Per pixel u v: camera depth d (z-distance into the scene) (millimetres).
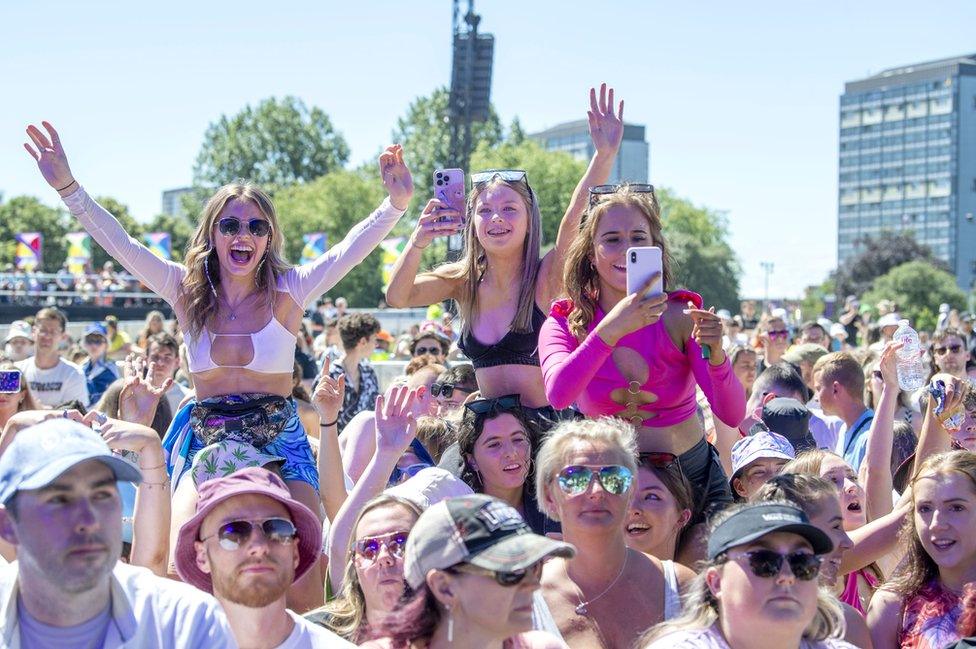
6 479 2947
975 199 184250
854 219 195375
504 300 5160
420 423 5625
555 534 4730
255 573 3453
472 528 3158
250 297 4992
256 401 4918
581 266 4750
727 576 3520
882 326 13070
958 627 3836
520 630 3145
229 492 3480
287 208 84188
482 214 5062
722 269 84688
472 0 28578
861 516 5105
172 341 8703
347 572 4148
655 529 4605
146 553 4457
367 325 9789
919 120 188125
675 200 103000
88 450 2955
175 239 87812
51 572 2910
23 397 6805
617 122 5441
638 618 4117
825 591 3854
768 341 12516
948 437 5660
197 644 3113
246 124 97500
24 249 39156
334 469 5379
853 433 7207
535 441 5031
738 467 5344
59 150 4938
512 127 88438
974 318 21453
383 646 3428
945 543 4262
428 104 83812
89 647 3059
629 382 4672
